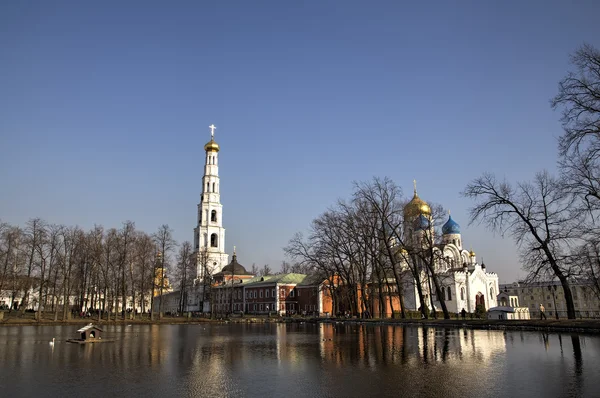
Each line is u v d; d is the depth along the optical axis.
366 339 36.31
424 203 87.38
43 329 55.66
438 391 15.30
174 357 25.73
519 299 142.88
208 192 141.00
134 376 19.11
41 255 73.75
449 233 104.94
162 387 16.66
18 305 95.38
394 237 67.19
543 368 19.28
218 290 136.62
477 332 41.72
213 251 138.62
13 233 73.06
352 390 15.77
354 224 68.81
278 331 51.59
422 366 20.75
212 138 143.88
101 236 79.69
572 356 22.73
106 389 16.36
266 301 122.62
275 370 20.45
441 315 85.69
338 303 88.50
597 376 17.30
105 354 27.47
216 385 16.95
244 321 86.31
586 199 36.53
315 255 76.62
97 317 84.38
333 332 46.78
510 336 35.59
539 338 32.97
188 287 128.62
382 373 19.06
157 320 82.12
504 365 20.39
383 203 64.12
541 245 43.34
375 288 79.56
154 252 86.38
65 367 21.91
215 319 90.12
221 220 141.62
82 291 82.50
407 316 81.56
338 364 22.03
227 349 30.11
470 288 99.81
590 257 38.97
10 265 72.50
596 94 33.47
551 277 42.59
